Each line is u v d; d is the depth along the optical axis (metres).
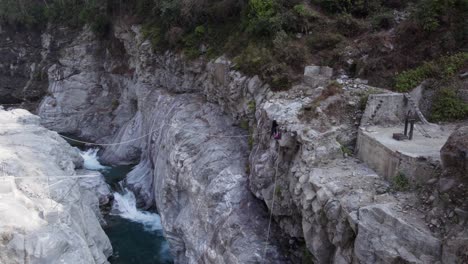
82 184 27.77
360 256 11.34
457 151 10.55
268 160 17.61
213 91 26.92
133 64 40.16
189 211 21.94
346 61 20.73
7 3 54.28
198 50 30.19
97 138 42.12
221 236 18.22
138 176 30.98
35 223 17.41
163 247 24.55
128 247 24.44
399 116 16.39
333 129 16.02
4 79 54.06
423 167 12.06
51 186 21.12
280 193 16.58
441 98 16.88
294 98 18.92
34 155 23.80
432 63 18.06
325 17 23.58
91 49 46.28
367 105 16.12
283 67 20.73
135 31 37.78
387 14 22.16
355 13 23.88
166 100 30.88
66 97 45.84
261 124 19.19
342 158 15.36
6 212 17.33
